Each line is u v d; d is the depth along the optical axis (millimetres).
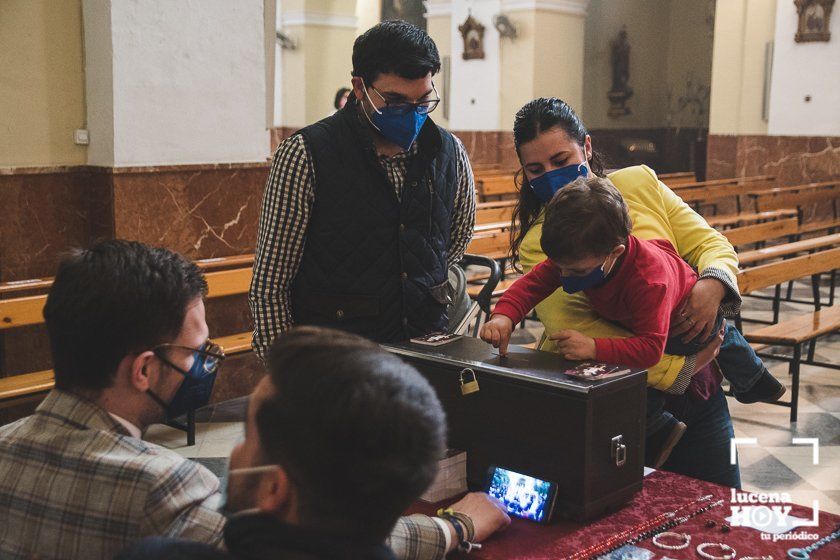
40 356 4527
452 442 1854
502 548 1595
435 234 2395
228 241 5102
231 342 4801
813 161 11867
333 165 2234
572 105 14062
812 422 4824
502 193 10594
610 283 1854
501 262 7105
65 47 4547
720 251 2141
